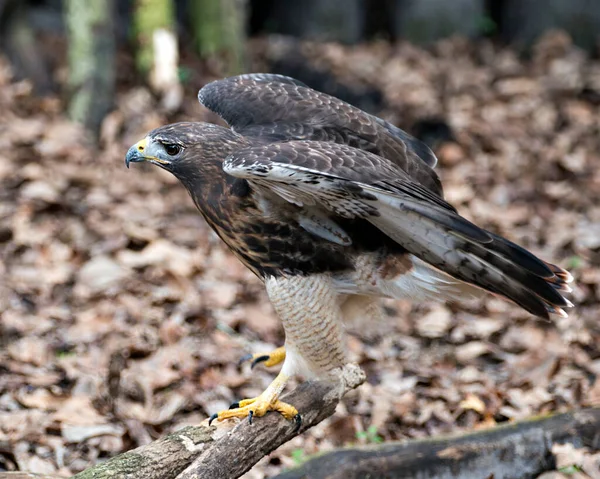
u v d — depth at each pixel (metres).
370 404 10.24
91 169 15.20
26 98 17.05
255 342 11.47
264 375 10.75
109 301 11.88
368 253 7.80
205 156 7.73
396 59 21.80
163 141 7.78
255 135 8.20
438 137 17.75
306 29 23.53
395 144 8.30
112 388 9.91
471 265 7.08
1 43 17.80
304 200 7.30
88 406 9.55
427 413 9.92
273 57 20.70
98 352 10.70
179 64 18.64
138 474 6.80
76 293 12.01
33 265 12.60
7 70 17.45
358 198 6.88
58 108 17.08
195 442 7.17
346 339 8.02
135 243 13.33
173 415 9.74
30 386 9.97
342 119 8.33
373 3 24.39
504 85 20.53
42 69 18.00
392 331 11.99
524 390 10.39
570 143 17.59
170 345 10.98
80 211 14.03
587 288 12.64
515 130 18.17
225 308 12.06
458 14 23.80
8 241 13.18
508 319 12.16
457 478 8.23
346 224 7.65
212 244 13.65
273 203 7.54
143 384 10.02
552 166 16.72
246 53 19.31
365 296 8.36
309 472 8.00
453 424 9.84
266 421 7.46
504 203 15.52
